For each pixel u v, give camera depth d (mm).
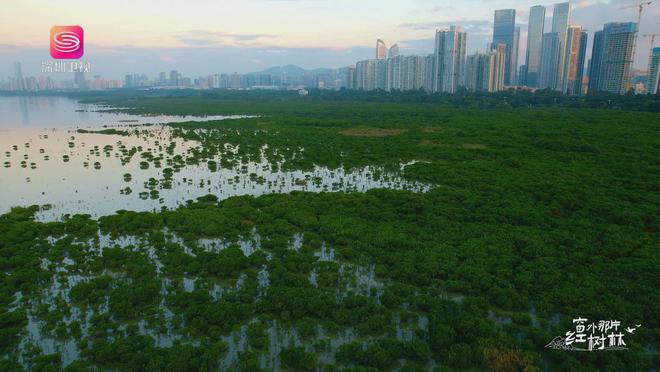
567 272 45719
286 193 76500
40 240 55000
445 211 64000
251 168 98938
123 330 37281
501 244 52562
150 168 97438
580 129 133250
